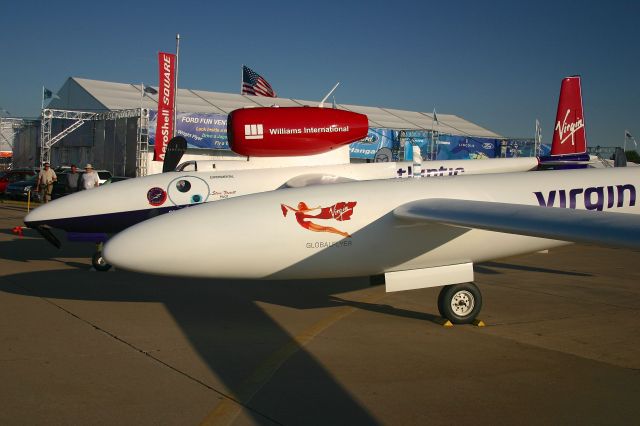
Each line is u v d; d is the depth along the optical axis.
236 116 8.96
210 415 3.89
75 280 8.62
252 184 9.20
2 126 49.97
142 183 9.11
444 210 5.86
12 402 4.01
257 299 7.69
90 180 13.91
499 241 6.75
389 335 6.05
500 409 4.14
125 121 32.94
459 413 4.05
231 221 6.11
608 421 3.98
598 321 6.85
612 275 10.23
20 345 5.30
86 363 4.87
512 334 6.22
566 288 8.95
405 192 6.62
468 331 6.31
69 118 35.66
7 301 7.08
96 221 8.95
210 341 5.65
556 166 11.42
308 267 6.36
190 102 39.44
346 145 10.05
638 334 6.29
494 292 8.59
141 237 5.96
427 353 5.45
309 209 6.27
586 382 4.74
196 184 9.12
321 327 6.31
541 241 7.02
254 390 4.38
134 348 5.34
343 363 5.09
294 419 3.87
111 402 4.07
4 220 17.66
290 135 8.99
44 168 15.79
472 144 41.44
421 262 6.62
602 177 7.62
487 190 6.99
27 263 10.16
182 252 5.96
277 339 5.80
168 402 4.10
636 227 4.07
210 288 8.30
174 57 20.88
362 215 6.37
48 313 6.55
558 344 5.85
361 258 6.43
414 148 7.34
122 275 9.16
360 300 7.78
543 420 3.97
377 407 4.12
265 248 6.14
